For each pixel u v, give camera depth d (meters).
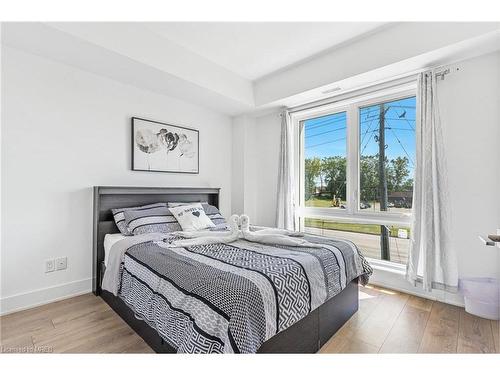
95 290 2.32
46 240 2.16
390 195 2.73
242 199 3.74
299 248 1.84
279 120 3.63
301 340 1.42
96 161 2.45
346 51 2.53
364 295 2.39
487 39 1.87
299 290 1.37
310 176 3.46
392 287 2.54
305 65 2.86
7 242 1.97
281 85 3.10
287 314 1.25
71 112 2.29
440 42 1.99
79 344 1.55
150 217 2.44
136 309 1.54
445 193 2.14
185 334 1.07
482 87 2.09
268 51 2.63
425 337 1.69
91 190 2.42
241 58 2.77
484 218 2.08
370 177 2.88
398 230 2.71
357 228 3.00
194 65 2.65
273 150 3.71
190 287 1.20
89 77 2.40
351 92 2.88
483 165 2.08
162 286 1.34
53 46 1.97
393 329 1.79
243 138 3.75
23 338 1.62
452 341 1.64
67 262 2.27
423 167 2.22
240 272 1.29
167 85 2.71
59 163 2.23
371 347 1.58
